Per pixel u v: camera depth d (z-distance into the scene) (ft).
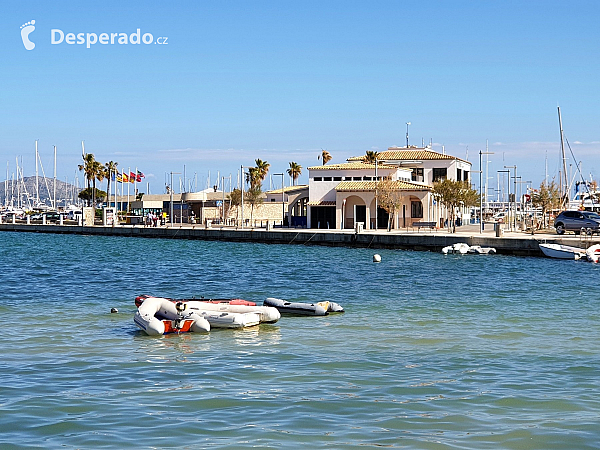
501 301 113.50
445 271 168.25
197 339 80.69
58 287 134.41
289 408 51.78
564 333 83.66
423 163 390.63
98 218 472.03
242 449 42.83
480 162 260.21
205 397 54.80
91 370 64.54
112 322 92.07
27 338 80.53
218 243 296.71
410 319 94.73
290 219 368.89
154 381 60.23
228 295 122.93
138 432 46.03
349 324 90.89
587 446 43.68
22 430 46.44
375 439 44.78
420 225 302.45
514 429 46.80
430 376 61.93
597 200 405.59
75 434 45.62
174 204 460.96
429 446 43.45
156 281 147.33
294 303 100.12
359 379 60.85
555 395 55.47
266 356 71.05
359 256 218.79
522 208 399.85
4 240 328.29
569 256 199.72
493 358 69.51
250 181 519.60
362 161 409.69
